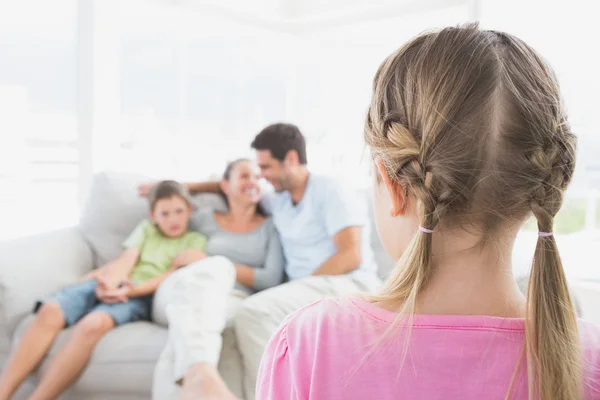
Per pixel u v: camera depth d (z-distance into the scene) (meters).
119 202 2.45
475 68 0.51
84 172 3.02
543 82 0.53
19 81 2.94
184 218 2.35
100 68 3.02
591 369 0.50
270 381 0.58
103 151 3.06
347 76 3.75
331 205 2.13
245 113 3.85
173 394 1.57
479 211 0.52
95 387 1.81
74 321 1.95
